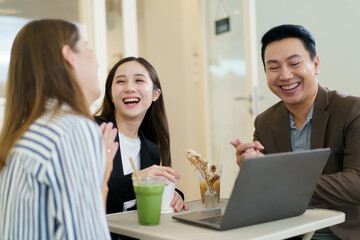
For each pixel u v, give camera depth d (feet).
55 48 3.29
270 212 3.70
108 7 12.25
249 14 11.18
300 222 3.76
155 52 14.49
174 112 14.19
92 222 2.96
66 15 11.00
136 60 6.03
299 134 5.58
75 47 3.43
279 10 10.66
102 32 11.55
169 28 14.03
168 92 14.32
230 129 12.67
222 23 12.69
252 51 11.22
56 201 2.87
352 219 4.92
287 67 5.25
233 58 12.38
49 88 3.23
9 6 10.11
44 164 2.89
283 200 3.73
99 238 2.99
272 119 5.83
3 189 3.07
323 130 5.24
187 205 5.01
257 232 3.41
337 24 9.40
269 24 10.96
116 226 3.86
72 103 3.22
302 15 10.12
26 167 2.92
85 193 2.94
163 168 4.75
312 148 5.29
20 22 10.27
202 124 13.67
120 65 5.98
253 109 11.29
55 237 2.91
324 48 9.70
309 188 3.90
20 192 2.92
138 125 5.98
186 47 13.66
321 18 9.71
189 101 13.75
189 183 13.71
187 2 13.55
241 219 3.52
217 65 13.02
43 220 2.90
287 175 3.59
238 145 4.71
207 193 4.51
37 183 2.90
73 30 3.48
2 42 10.02
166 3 14.03
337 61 9.45
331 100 5.35
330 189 4.53
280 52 5.25
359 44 8.99
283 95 5.39
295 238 5.13
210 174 4.57
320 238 5.10
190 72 13.67
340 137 5.11
